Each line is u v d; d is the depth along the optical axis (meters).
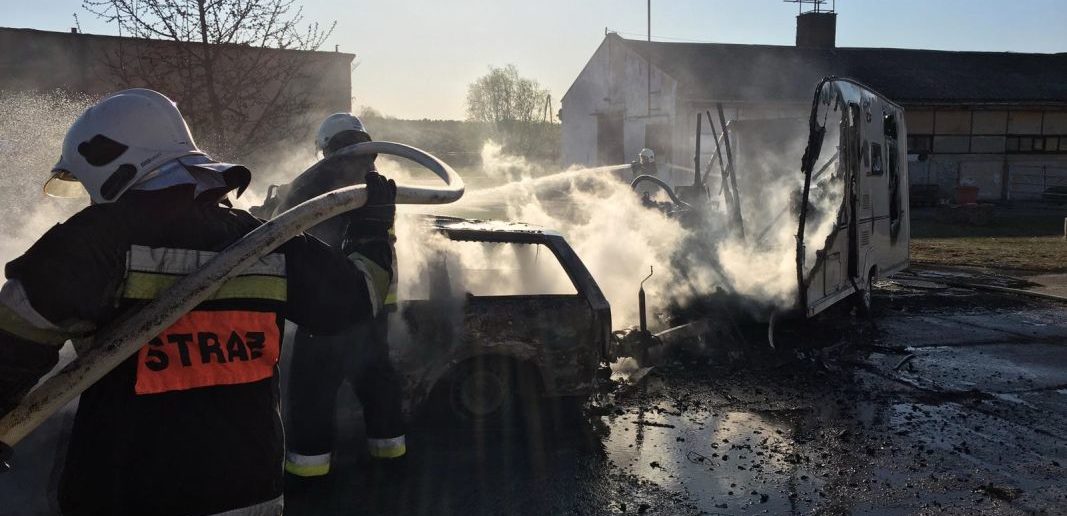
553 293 5.33
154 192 1.96
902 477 4.70
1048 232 20.64
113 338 1.85
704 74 31.02
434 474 4.53
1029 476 4.76
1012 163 33.78
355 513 4.03
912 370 7.07
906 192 11.05
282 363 4.79
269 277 2.09
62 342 1.83
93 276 1.83
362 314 2.30
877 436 5.38
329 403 4.16
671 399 6.02
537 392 5.25
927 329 8.84
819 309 7.60
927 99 32.06
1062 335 8.60
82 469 1.92
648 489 4.43
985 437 5.42
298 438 4.15
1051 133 34.00
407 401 4.90
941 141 33.34
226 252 1.97
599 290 5.31
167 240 1.97
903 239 10.95
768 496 4.38
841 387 6.48
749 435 5.32
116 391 1.93
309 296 2.18
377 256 2.56
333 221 4.23
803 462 4.89
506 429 5.21
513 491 4.35
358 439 4.96
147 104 2.01
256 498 2.02
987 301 10.71
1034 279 12.58
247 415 2.02
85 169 1.96
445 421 5.18
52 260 1.78
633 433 5.29
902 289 11.65
